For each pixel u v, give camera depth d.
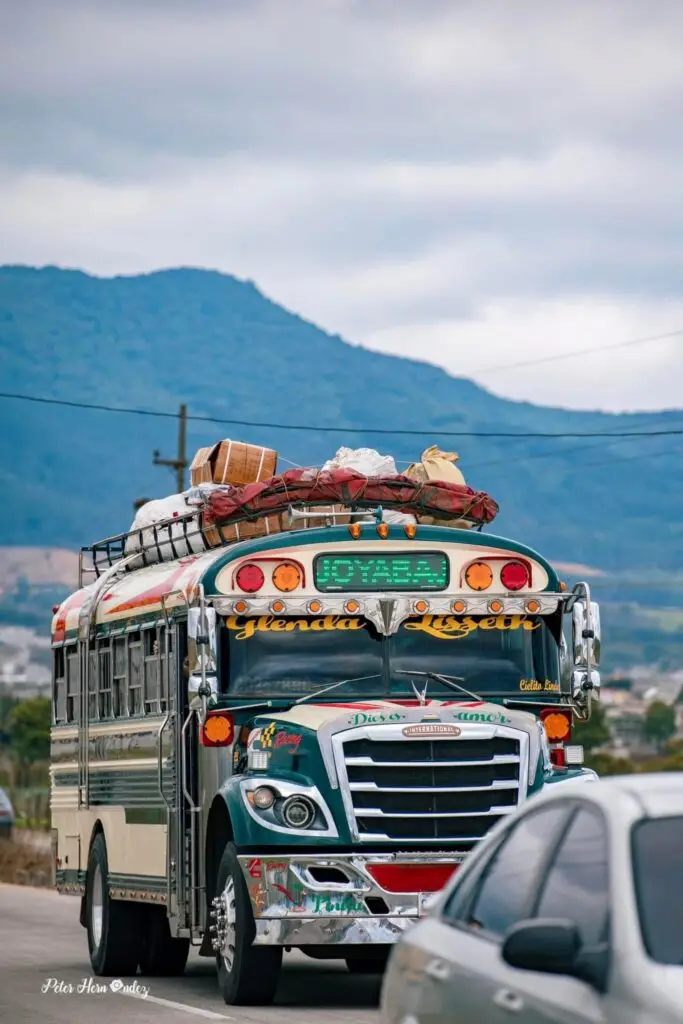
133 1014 24.52
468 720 24.08
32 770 116.88
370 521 27.47
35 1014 24.92
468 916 13.52
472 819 23.83
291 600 25.59
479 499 27.72
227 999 24.81
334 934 23.31
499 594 26.06
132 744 29.30
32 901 52.66
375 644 25.72
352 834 23.50
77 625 33.22
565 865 12.26
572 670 25.30
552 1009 11.26
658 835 11.55
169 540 28.75
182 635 26.78
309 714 24.38
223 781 25.09
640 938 10.91
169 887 26.98
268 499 27.30
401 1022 14.04
